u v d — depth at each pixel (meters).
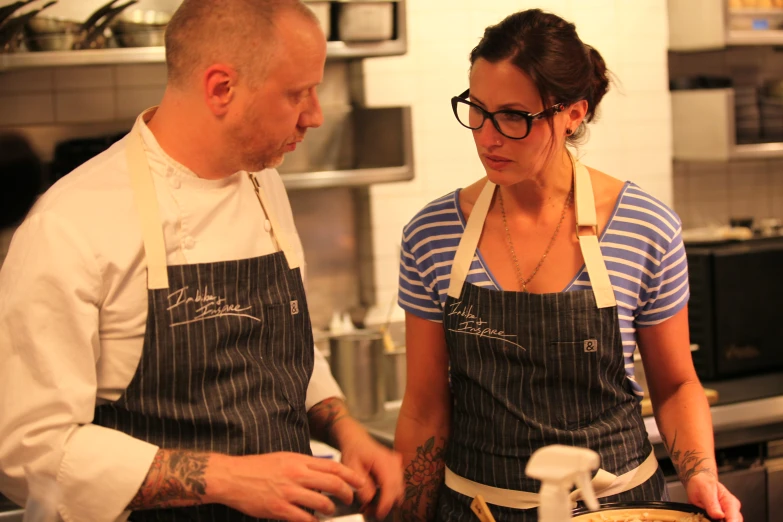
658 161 3.28
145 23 2.36
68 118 2.74
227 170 1.43
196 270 1.39
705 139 3.16
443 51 2.98
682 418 1.60
